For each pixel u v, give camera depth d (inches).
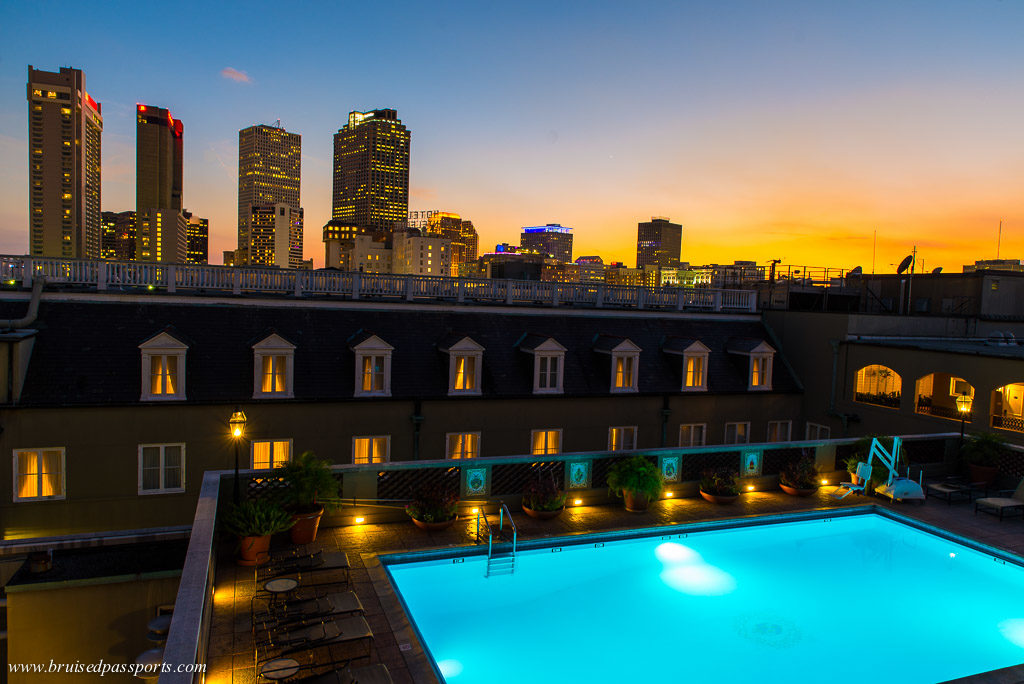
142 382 922.1
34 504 874.1
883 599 593.6
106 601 562.6
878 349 1210.0
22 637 549.0
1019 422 1026.1
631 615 550.9
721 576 631.8
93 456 898.1
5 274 970.1
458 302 1236.5
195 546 459.5
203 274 1068.5
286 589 453.7
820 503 798.5
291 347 1002.7
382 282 1190.9
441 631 517.3
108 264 1015.0
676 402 1235.2
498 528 672.4
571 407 1162.0
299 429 1002.7
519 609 554.9
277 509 569.9
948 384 1210.6
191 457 948.6
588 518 715.4
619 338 1231.5
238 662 408.2
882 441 877.2
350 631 414.0
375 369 1055.0
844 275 1941.4
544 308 1269.7
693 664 482.9
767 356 1312.7
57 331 938.7
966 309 1590.8
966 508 798.5
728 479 788.6
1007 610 577.3
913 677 474.0
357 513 669.9
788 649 506.6
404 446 1063.0
